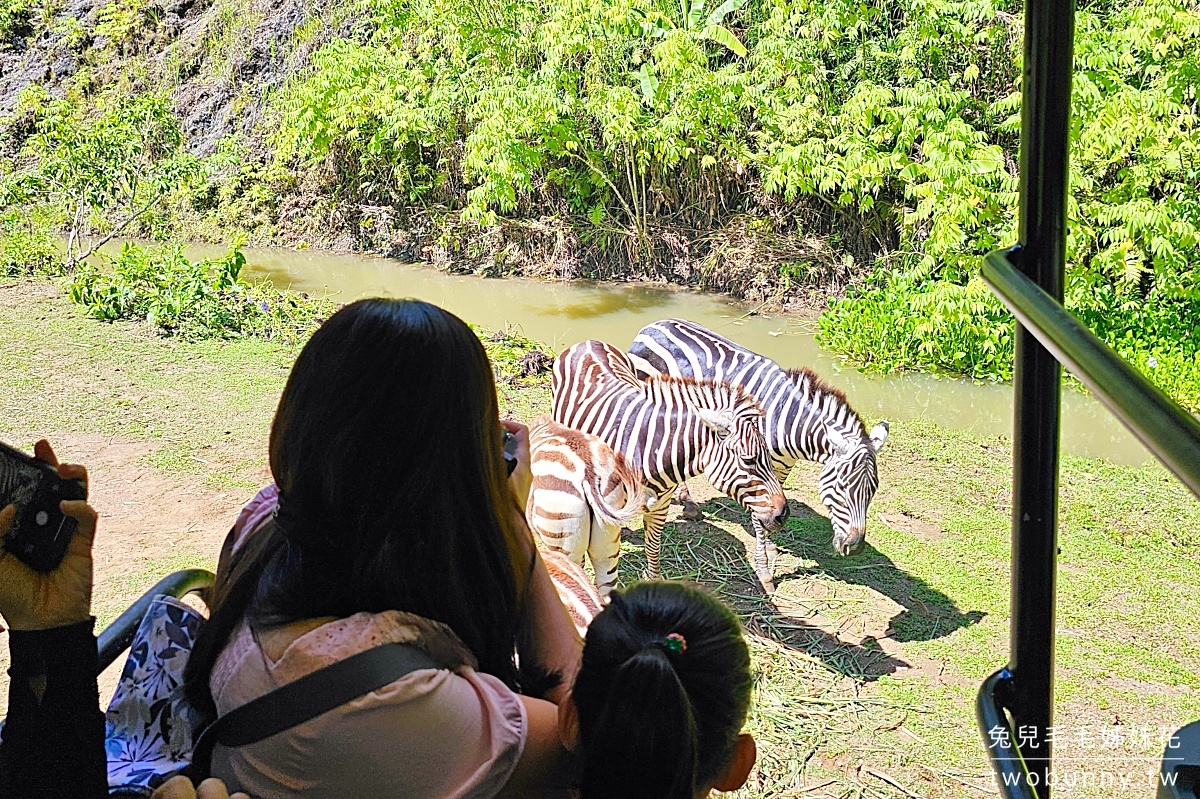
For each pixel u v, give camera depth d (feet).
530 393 29.58
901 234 39.55
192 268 37.65
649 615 4.50
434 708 4.27
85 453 24.82
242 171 55.21
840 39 42.42
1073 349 2.85
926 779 14.55
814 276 41.14
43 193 48.78
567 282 45.57
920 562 20.54
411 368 4.45
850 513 17.84
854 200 41.06
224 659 4.62
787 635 18.10
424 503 4.49
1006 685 4.10
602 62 45.73
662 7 45.03
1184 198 33.94
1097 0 37.52
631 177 44.60
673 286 44.27
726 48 46.75
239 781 4.43
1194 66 33.32
